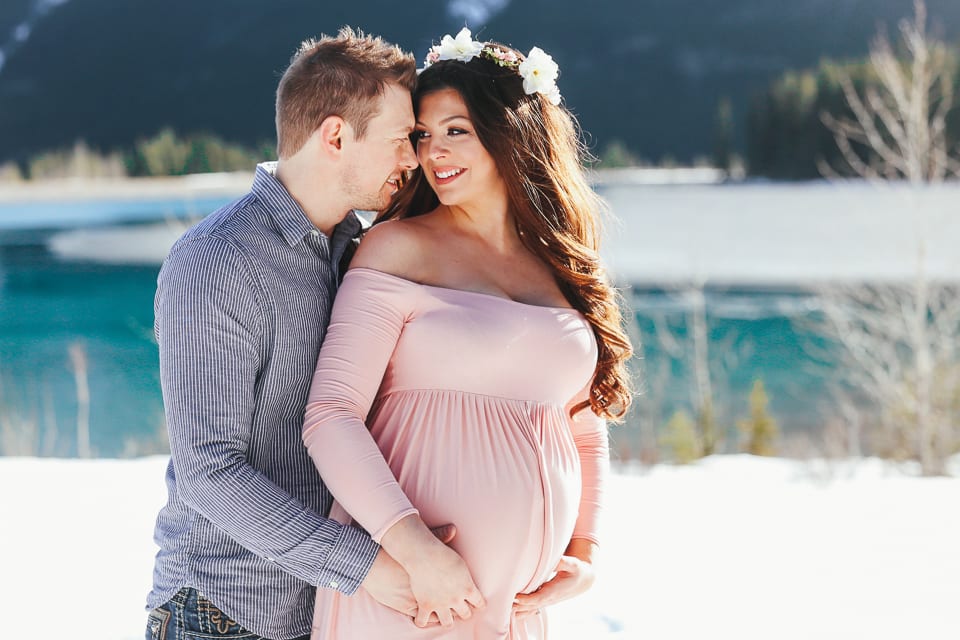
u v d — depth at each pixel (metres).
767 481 6.62
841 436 13.52
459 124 2.14
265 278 1.85
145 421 17.61
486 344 2.00
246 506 1.76
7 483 5.96
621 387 2.37
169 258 1.85
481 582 1.98
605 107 127.19
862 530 5.24
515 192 2.18
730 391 18.52
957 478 6.66
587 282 2.27
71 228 49.78
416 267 2.05
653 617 3.94
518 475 2.02
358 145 1.94
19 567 4.43
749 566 4.61
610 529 5.30
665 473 7.07
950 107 13.23
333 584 1.83
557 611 2.28
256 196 1.92
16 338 27.61
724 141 73.56
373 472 1.85
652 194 55.97
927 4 47.62
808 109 55.91
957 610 4.00
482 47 2.22
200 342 1.77
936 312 12.94
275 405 1.90
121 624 3.75
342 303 1.96
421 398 2.02
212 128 122.06
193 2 132.75
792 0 128.12
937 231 12.66
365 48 1.96
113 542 4.82
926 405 12.11
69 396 20.42
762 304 25.70
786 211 44.28
